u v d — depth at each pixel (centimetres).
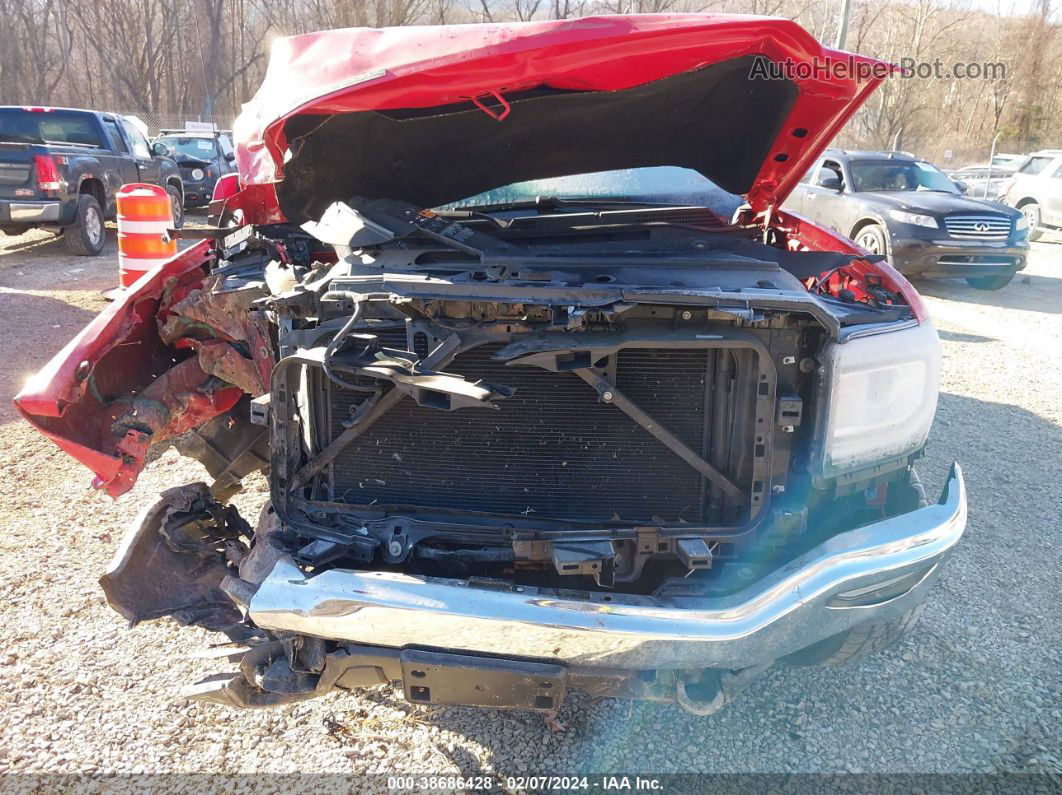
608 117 294
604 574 254
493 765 260
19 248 1226
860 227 1071
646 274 249
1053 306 1021
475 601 208
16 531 393
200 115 3862
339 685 230
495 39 247
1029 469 496
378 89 252
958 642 325
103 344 295
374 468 260
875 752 268
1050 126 3541
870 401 251
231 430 343
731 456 249
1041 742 272
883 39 3036
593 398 246
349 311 247
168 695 287
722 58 266
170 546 280
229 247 329
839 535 233
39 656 304
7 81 3800
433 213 310
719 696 229
